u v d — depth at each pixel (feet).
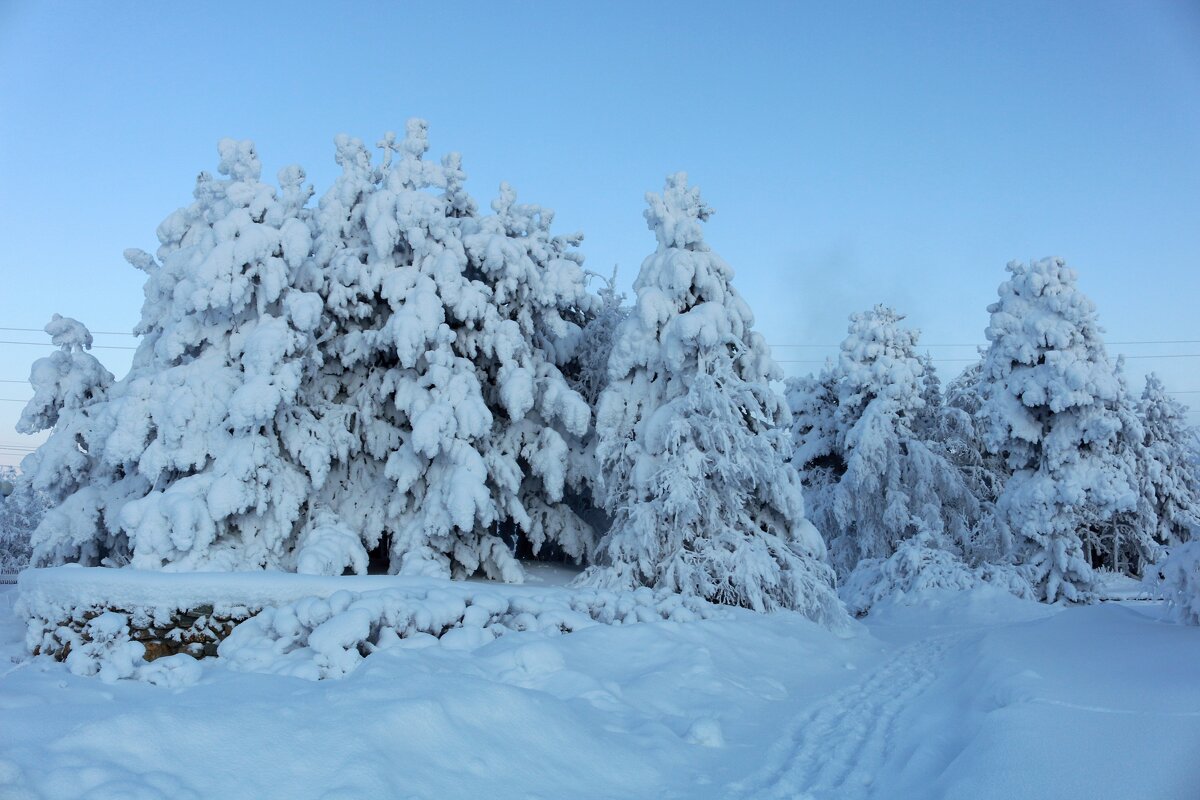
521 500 70.08
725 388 56.90
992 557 97.40
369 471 67.26
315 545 54.44
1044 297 100.99
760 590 53.11
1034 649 32.86
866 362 110.01
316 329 64.54
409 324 60.39
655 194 65.16
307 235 61.00
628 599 46.29
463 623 36.14
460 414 59.31
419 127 73.05
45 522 66.39
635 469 58.08
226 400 57.41
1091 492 93.66
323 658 29.63
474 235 69.05
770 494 57.82
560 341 78.28
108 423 59.31
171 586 42.57
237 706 17.99
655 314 60.39
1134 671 25.09
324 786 15.21
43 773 13.75
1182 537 108.37
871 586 89.71
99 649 38.78
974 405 115.34
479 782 17.26
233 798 14.44
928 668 38.91
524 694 22.09
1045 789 14.83
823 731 25.11
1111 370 97.55
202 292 56.90
